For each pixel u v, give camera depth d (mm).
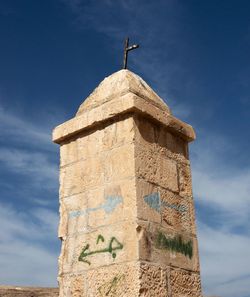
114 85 4480
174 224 4238
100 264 3980
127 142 4137
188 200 4531
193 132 4832
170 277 3979
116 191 4070
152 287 3764
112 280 3844
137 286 3662
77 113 4691
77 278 4121
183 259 4199
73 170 4520
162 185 4254
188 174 4672
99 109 4391
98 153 4348
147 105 4305
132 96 4172
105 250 3986
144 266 3754
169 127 4516
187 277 4172
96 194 4234
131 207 3914
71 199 4438
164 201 4211
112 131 4289
